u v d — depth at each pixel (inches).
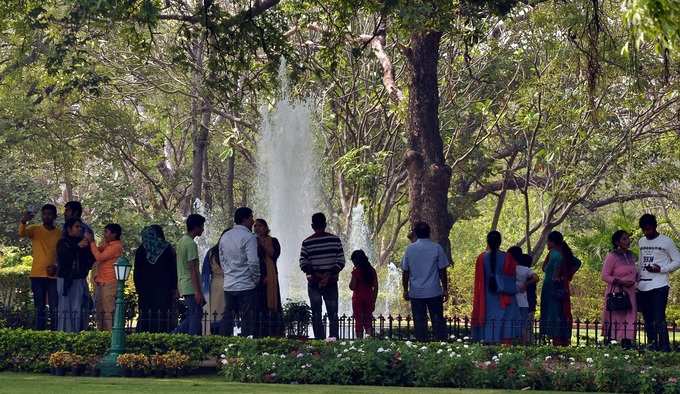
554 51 1968.5
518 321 1145.4
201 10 1387.8
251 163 2508.6
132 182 2930.6
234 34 1401.3
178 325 1143.6
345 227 2229.3
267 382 947.3
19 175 2581.2
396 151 2310.5
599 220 2701.8
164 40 2284.7
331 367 945.5
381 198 2279.8
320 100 2251.5
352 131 2262.6
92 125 2402.8
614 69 1852.9
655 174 2092.8
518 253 1232.2
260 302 1149.1
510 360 933.2
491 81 2199.8
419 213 1408.7
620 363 924.0
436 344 1015.6
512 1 1338.6
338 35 1577.3
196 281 1108.5
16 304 1341.0
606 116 1993.1
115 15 1223.5
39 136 2247.8
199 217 1124.5
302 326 1213.7
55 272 1168.8
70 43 1455.5
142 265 1134.4
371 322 1227.9
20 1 1455.5
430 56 1422.2
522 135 2357.3
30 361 1039.0
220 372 997.2
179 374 1007.6
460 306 2472.9
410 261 1147.9
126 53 2244.1
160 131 2662.4
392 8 1232.2
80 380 932.0
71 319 1136.8
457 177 2554.1
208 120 2407.7
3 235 2511.1
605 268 1147.9
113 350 1011.9
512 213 3484.3
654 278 1134.4
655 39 772.0
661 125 2122.3
